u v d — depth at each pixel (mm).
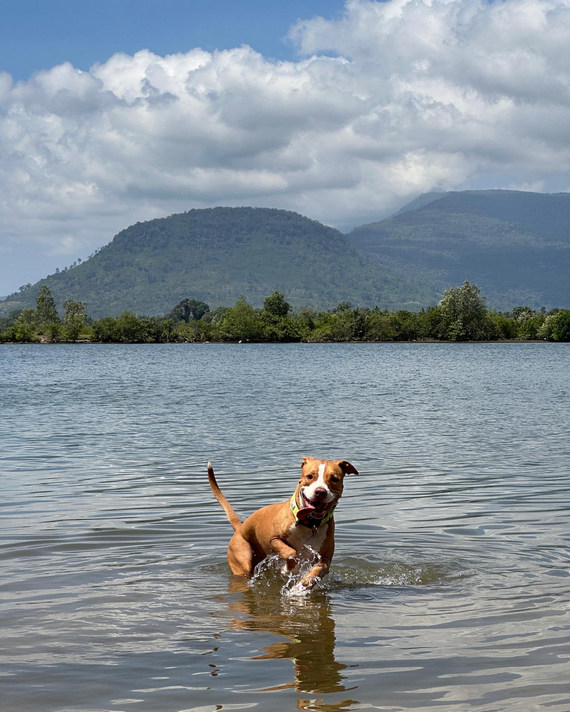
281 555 3693
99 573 3812
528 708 2441
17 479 6254
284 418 11367
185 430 9766
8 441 8656
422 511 5152
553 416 11719
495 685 2596
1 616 3215
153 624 3154
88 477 6344
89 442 8594
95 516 4953
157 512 5074
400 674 2684
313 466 3715
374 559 4074
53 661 2785
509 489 5871
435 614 3281
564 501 5430
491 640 2975
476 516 5004
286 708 2451
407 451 7965
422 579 3762
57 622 3158
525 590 3572
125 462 7152
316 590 3611
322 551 3746
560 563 3982
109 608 3332
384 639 3004
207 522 4809
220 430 9805
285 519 3736
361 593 3578
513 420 11102
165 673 2693
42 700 2496
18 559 4020
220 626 3148
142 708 2449
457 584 3680
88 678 2652
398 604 3422
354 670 2719
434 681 2631
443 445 8438
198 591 3584
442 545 4328
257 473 6586
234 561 3863
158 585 3650
